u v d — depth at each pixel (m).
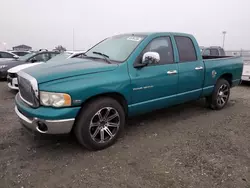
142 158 3.18
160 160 3.14
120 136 3.87
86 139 3.23
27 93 3.16
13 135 3.87
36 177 2.73
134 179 2.71
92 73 3.22
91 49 4.58
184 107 5.70
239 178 2.75
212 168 2.95
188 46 4.58
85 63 3.55
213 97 5.29
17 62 9.39
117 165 3.01
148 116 4.96
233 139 3.83
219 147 3.53
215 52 12.20
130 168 2.94
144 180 2.69
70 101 2.97
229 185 2.62
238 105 6.04
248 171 2.90
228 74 5.57
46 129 2.98
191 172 2.86
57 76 3.03
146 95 3.82
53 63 3.64
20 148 3.43
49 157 3.19
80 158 3.17
